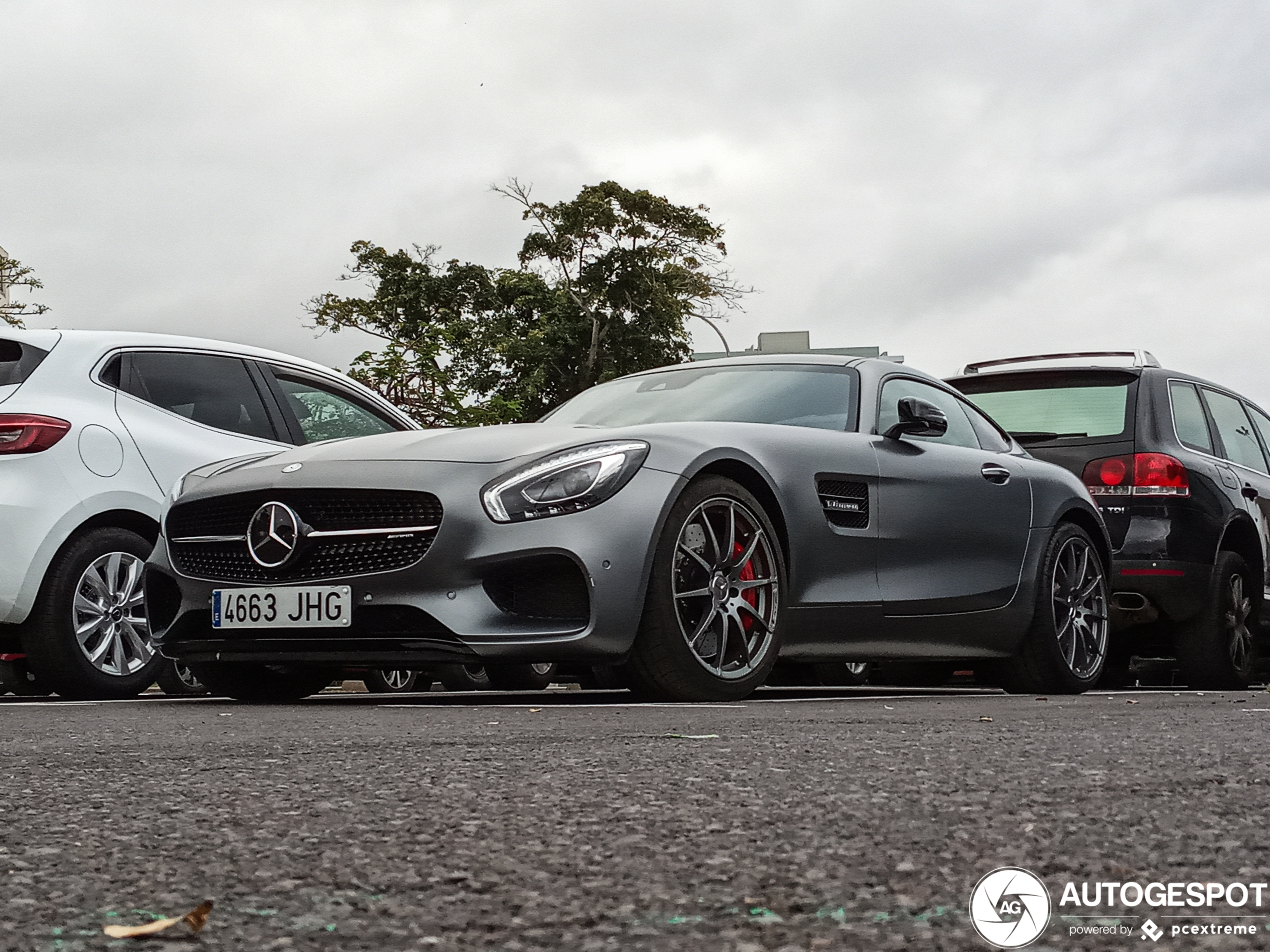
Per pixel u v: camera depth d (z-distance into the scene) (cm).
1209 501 655
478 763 226
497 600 381
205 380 574
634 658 395
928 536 482
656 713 346
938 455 500
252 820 169
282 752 246
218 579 411
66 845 153
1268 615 714
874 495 464
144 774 216
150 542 540
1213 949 104
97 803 184
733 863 138
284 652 401
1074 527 554
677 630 394
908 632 474
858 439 472
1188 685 680
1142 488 641
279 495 401
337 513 395
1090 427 662
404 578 381
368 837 156
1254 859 139
